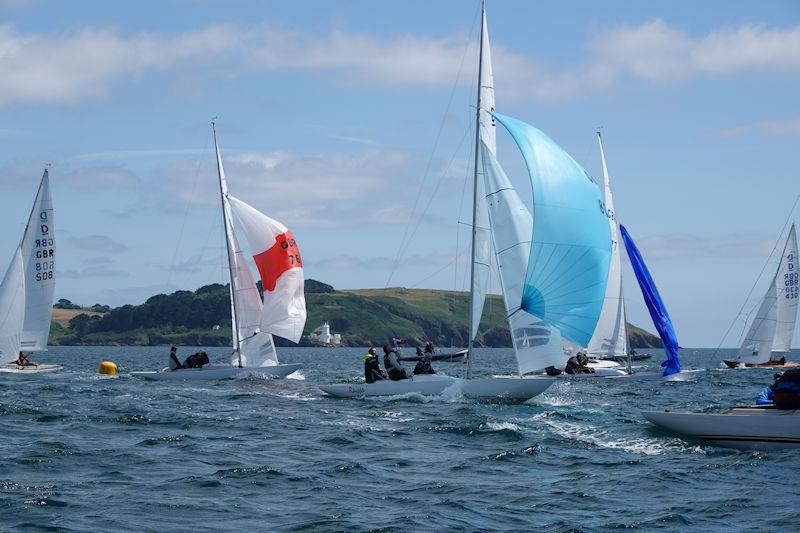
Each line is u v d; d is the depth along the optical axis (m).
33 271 76.31
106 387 58.81
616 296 81.50
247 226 66.44
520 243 47.66
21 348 76.19
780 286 94.25
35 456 28.97
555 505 23.45
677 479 26.59
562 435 34.88
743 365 95.50
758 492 24.86
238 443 32.97
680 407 47.69
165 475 26.69
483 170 48.72
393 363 49.38
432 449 31.88
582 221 45.66
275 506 23.03
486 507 23.17
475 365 120.31
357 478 26.59
